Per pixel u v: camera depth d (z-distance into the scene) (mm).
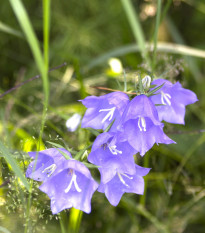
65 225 463
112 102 343
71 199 335
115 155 344
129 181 356
